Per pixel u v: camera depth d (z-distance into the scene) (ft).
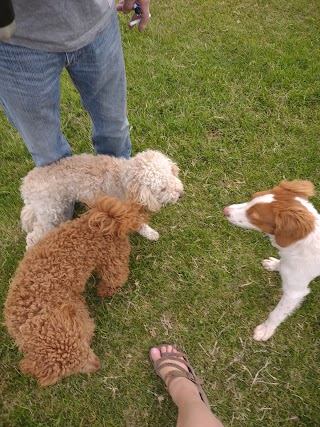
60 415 3.05
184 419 2.61
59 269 2.74
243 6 5.21
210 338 3.35
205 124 4.27
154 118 4.28
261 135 4.22
